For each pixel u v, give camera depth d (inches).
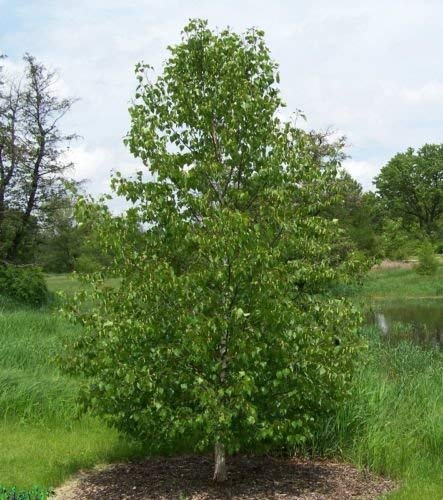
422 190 3582.7
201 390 213.0
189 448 296.8
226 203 248.1
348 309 247.4
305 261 241.0
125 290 232.7
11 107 1195.3
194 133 255.0
